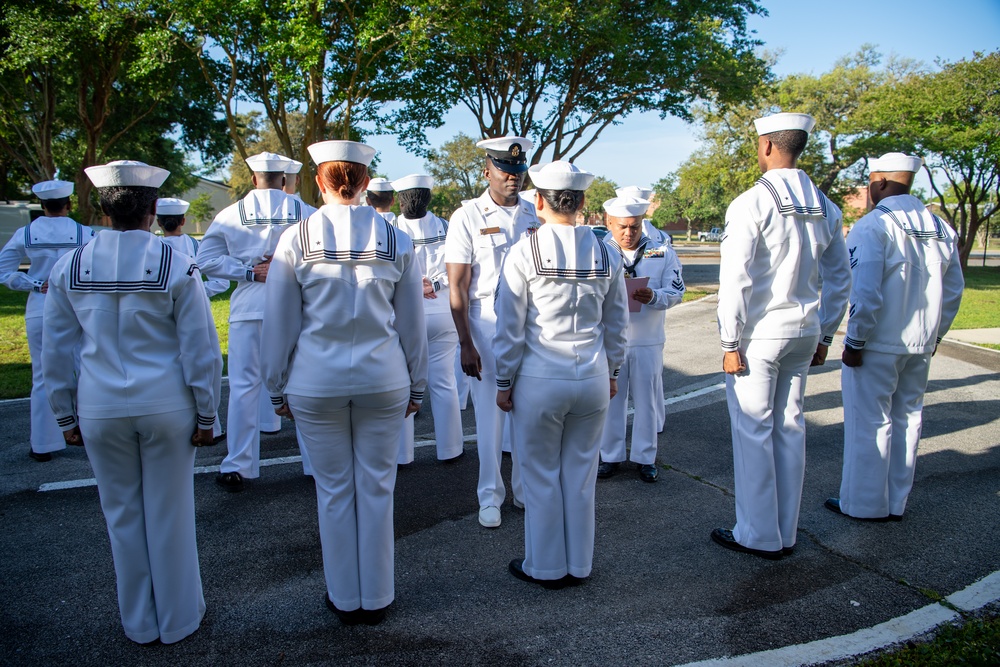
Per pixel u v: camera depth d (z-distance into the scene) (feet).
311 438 9.53
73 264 8.93
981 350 32.19
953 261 13.23
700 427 20.07
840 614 10.28
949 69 84.74
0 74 59.57
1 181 93.56
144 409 8.84
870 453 13.38
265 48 48.67
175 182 112.57
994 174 89.81
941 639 9.55
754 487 11.98
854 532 13.10
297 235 9.37
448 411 16.94
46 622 10.13
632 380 15.84
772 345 11.59
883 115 89.61
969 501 14.53
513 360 10.44
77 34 54.39
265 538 12.86
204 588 11.08
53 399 9.29
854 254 13.20
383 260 9.41
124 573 9.30
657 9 60.13
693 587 11.10
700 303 49.26
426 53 52.06
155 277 8.92
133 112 75.41
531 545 11.05
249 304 15.08
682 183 128.47
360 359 9.30
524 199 14.52
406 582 11.30
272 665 9.14
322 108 56.65
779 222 11.36
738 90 67.77
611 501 14.71
